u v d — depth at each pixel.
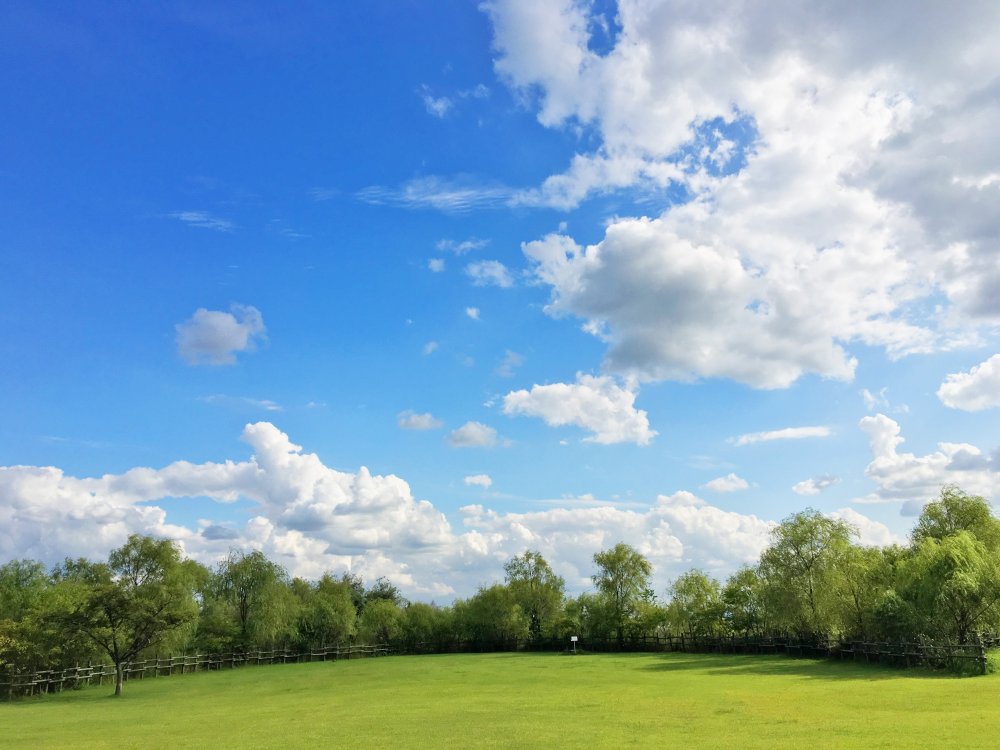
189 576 77.19
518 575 107.88
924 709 29.53
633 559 97.94
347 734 28.86
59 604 59.84
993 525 63.34
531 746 23.95
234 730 32.00
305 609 100.19
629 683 48.44
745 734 24.88
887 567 60.44
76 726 36.41
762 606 77.25
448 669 69.94
